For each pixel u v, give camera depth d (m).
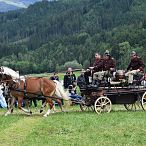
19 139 14.59
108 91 21.91
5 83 21.86
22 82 21.83
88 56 148.88
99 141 13.94
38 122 18.55
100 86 21.95
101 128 16.50
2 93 28.91
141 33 142.88
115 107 26.69
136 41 140.25
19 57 183.50
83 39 186.12
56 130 16.22
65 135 15.14
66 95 22.27
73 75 26.27
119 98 22.14
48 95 21.92
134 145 13.30
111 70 22.16
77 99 22.28
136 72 22.45
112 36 164.12
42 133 15.59
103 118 19.17
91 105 22.27
